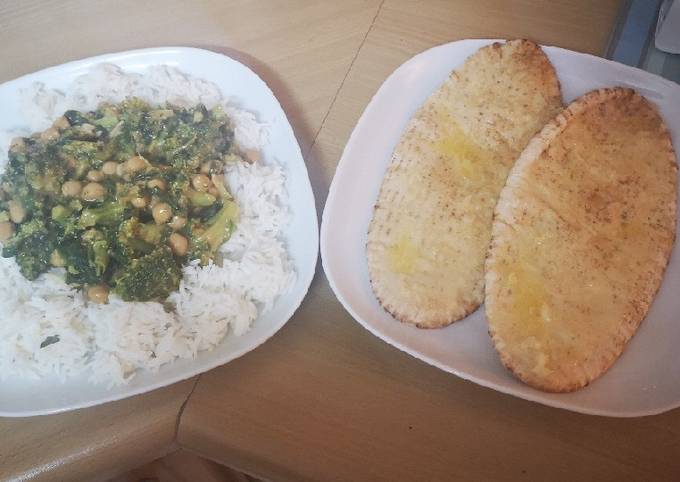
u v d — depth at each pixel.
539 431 0.29
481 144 0.35
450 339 0.31
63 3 0.48
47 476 0.30
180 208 0.35
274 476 0.30
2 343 0.34
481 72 0.37
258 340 0.32
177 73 0.42
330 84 0.42
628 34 0.40
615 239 0.32
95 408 0.32
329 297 0.34
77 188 0.36
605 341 0.30
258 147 0.40
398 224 0.33
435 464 0.29
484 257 0.32
